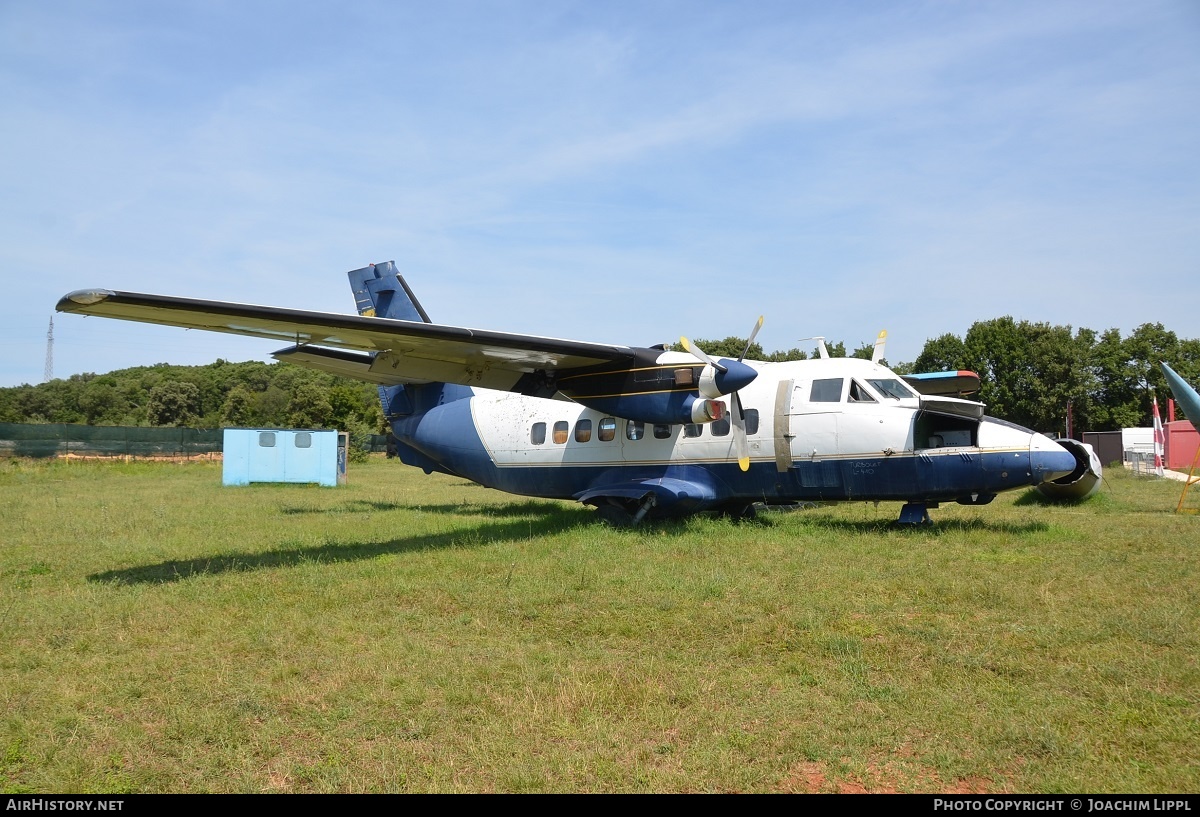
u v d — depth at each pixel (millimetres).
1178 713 4793
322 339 11219
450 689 5406
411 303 17281
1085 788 3902
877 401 12438
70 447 38844
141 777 4219
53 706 5195
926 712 4891
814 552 10250
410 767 4316
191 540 12352
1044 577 8531
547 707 5094
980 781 4074
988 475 11648
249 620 7309
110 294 8305
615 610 7484
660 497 13375
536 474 15523
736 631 6762
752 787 4039
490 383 14188
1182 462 33625
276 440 26969
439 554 10648
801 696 5227
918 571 8898
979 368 53906
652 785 4066
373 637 6750
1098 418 52531
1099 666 5586
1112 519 14062
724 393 12562
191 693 5406
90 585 8906
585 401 13742
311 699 5285
